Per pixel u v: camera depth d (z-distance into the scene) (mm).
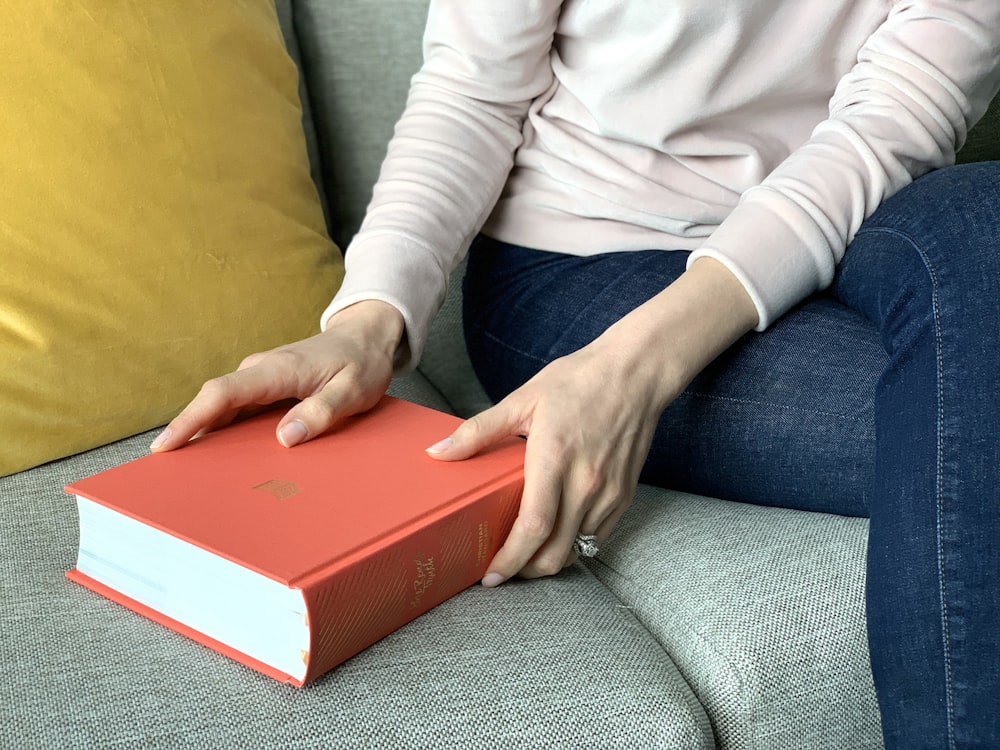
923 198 802
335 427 820
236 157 1046
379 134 1366
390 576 653
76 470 893
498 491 724
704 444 896
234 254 1013
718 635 716
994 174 775
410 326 934
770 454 863
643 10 963
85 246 917
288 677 625
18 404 867
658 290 978
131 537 686
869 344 840
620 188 1036
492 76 1056
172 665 640
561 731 624
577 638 700
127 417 934
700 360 829
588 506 775
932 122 930
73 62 944
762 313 853
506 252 1136
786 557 783
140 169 964
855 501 835
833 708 705
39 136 911
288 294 1044
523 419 774
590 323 1002
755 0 934
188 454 758
